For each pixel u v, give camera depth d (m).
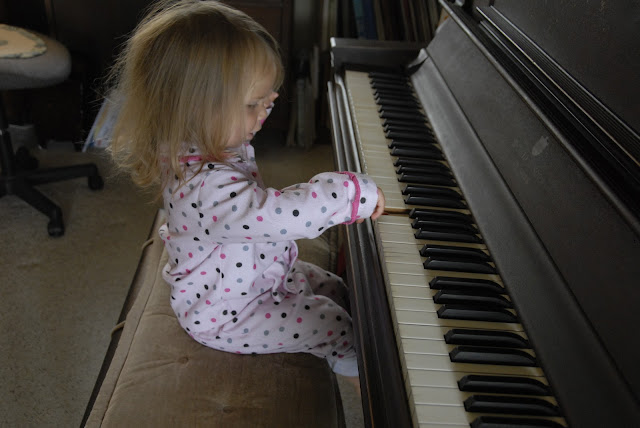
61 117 2.47
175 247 1.04
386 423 0.73
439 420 0.69
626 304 0.66
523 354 0.77
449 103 1.29
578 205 0.79
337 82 1.55
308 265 1.31
